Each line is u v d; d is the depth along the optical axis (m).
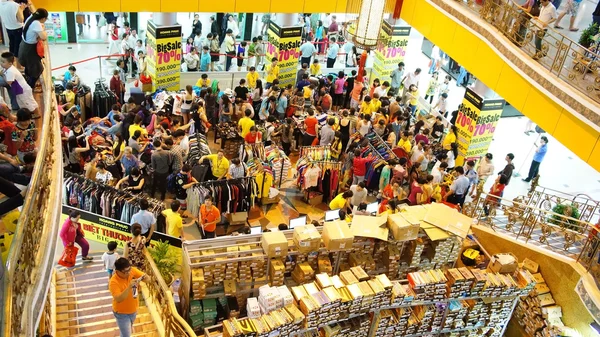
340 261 9.15
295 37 16.86
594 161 9.75
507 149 16.38
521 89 11.38
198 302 8.39
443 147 14.16
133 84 16.41
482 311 9.33
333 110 16.53
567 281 9.93
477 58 12.75
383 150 13.12
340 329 8.34
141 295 8.90
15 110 7.20
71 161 11.40
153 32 15.23
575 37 12.53
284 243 8.34
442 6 13.95
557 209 10.94
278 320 7.63
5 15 7.76
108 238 10.21
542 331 9.97
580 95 9.77
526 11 11.37
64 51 18.19
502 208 11.34
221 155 11.39
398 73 16.80
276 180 12.78
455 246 9.58
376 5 10.00
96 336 8.01
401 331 8.91
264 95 15.24
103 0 13.98
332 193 12.76
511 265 9.38
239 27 20.31
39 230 5.15
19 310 4.27
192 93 13.93
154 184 11.63
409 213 9.54
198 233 11.23
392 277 9.48
